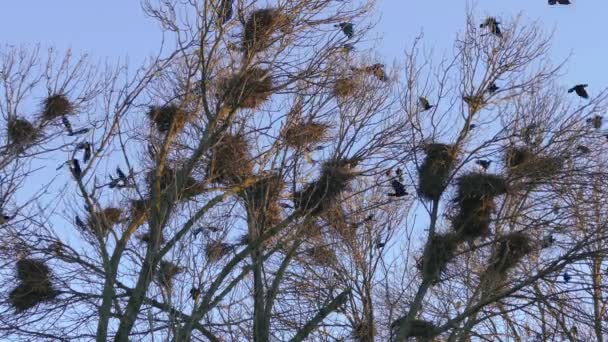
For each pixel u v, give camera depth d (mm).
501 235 15297
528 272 15289
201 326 13164
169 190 13961
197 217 13391
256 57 15461
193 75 15164
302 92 15477
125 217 14414
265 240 14461
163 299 12148
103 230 14016
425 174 15406
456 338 14828
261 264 14242
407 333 14461
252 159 15164
